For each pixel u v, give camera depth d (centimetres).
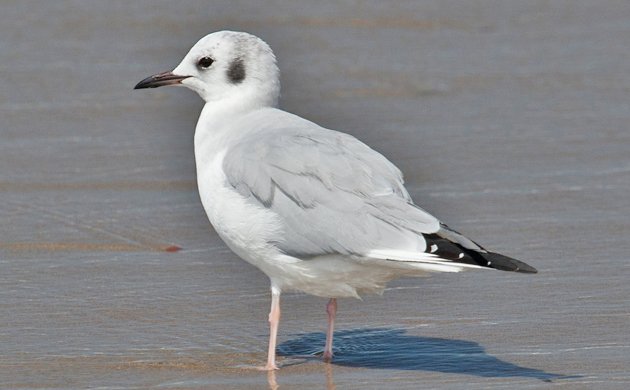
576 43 2338
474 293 1223
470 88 2070
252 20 2419
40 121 1875
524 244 1370
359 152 1021
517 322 1138
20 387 987
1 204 1524
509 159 1706
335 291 1032
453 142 1784
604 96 2022
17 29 2348
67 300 1209
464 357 1055
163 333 1123
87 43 2270
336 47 2283
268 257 1023
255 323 1160
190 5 2512
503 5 2614
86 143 1781
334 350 1088
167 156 1733
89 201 1543
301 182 1002
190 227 1455
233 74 1102
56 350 1075
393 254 961
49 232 1426
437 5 2594
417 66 2188
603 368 1015
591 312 1155
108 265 1319
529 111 1944
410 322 1155
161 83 1116
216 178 1044
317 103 1970
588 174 1639
